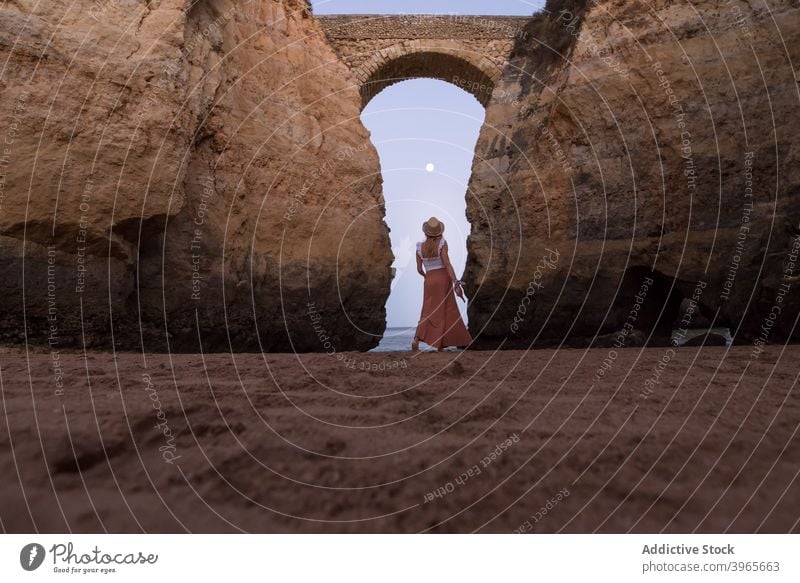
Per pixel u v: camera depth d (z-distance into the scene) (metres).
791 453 1.79
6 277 7.09
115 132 8.17
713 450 1.81
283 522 1.32
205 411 2.20
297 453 1.75
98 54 8.20
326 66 15.04
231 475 1.57
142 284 8.90
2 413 2.04
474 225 13.81
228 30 11.33
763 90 9.44
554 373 4.01
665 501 1.43
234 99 11.27
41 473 1.52
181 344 9.39
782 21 9.34
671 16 10.79
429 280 6.83
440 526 1.31
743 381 3.32
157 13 9.15
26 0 7.64
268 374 3.92
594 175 11.53
